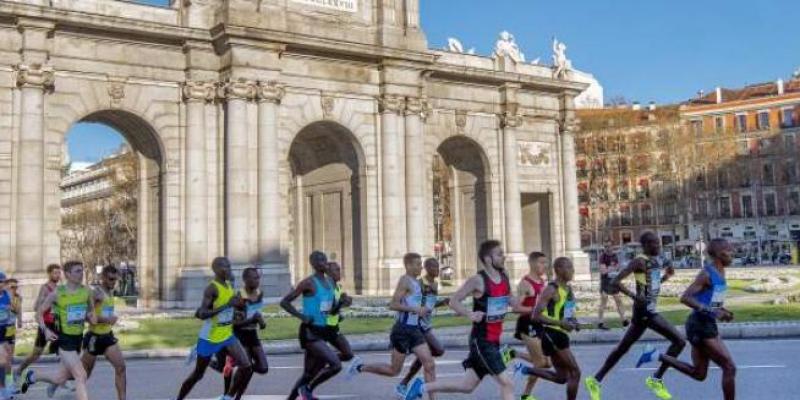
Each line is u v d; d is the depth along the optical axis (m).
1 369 16.14
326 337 14.35
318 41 46.69
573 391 13.02
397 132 50.59
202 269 44.28
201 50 44.78
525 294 14.06
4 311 16.30
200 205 44.44
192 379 13.97
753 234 105.44
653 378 13.77
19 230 39.22
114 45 42.78
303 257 56.00
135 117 43.69
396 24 51.25
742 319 26.66
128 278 83.44
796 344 21.83
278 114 45.88
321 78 48.22
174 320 35.88
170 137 44.38
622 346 14.00
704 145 102.12
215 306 13.73
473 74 55.03
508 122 57.09
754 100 108.44
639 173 103.06
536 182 59.34
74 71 41.50
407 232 50.94
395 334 14.45
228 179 44.19
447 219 112.94
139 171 47.09
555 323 12.94
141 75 43.50
